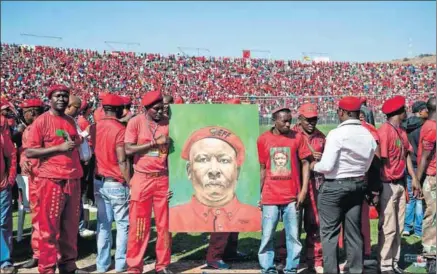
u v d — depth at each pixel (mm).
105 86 42719
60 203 5762
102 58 46906
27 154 5641
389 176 6035
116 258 6270
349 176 5547
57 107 5812
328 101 27516
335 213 5637
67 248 6027
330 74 53281
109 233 6359
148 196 5852
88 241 8031
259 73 51656
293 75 52188
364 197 5805
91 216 9898
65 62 44312
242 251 7316
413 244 7742
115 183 6211
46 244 5668
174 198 5953
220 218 5965
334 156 5465
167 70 48375
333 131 5590
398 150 6047
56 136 5766
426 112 7941
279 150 5867
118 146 6109
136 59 48750
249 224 5969
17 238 7867
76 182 5988
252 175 6043
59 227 5883
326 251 5664
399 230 6176
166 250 5949
